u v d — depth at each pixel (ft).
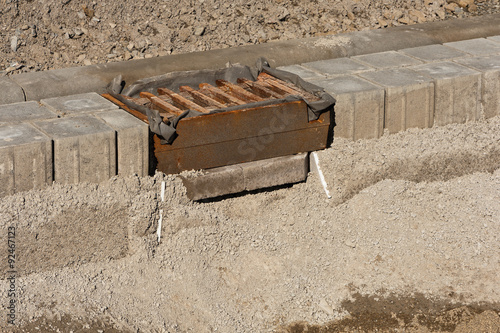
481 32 18.37
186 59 16.76
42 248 14.69
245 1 18.22
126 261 15.03
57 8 17.24
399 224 16.10
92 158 14.78
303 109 15.56
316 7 18.58
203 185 15.31
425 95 16.38
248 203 15.71
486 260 15.92
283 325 15.01
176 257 15.19
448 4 19.33
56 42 16.96
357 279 15.55
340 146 16.03
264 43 17.38
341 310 15.23
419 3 19.20
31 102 15.56
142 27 17.43
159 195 15.16
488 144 16.67
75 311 14.47
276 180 15.66
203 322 14.82
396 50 17.69
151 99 15.72
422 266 15.78
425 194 16.33
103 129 14.84
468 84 16.62
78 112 15.30
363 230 15.97
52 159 14.64
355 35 17.79
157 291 14.92
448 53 17.43
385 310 15.26
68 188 14.75
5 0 16.94
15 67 16.39
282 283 15.35
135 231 15.05
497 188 16.56
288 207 15.85
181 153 15.16
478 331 15.14
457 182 16.51
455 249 16.01
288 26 18.04
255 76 16.65
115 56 16.96
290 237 15.72
